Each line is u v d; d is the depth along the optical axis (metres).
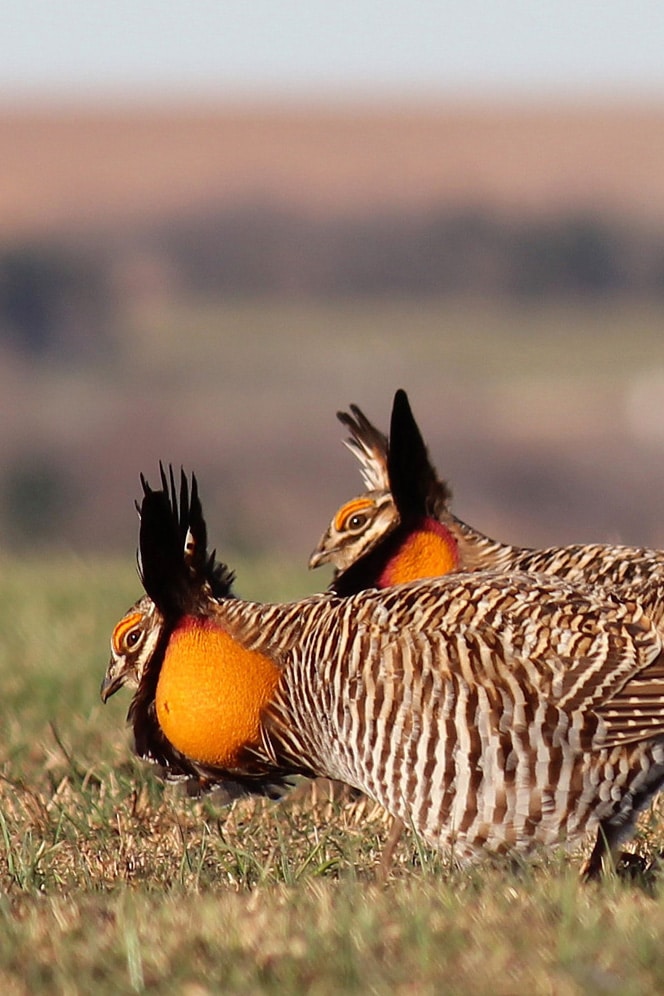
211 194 137.12
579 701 10.39
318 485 65.31
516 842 10.54
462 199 135.50
